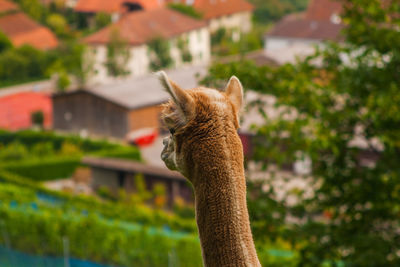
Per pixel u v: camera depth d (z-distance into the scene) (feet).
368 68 49.83
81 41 353.51
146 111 244.83
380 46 51.26
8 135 240.73
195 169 15.25
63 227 106.01
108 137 247.91
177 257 99.09
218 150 15.14
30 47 365.61
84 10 467.52
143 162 219.00
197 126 15.23
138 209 131.75
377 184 49.16
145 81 262.67
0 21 406.21
